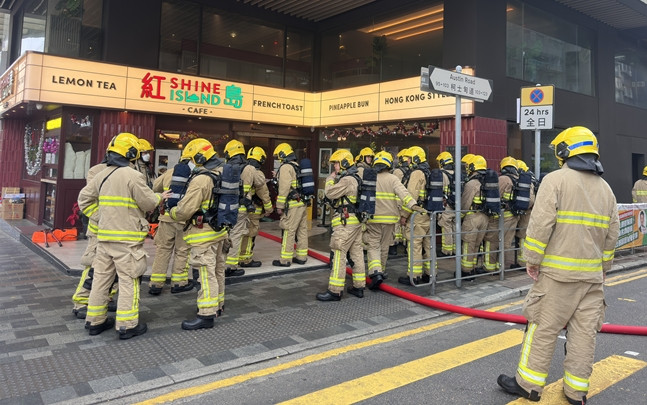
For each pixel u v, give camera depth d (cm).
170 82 1018
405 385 353
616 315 541
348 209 579
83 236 907
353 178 584
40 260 756
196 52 1087
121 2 965
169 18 1045
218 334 453
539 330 328
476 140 929
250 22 1189
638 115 1431
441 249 863
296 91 1232
